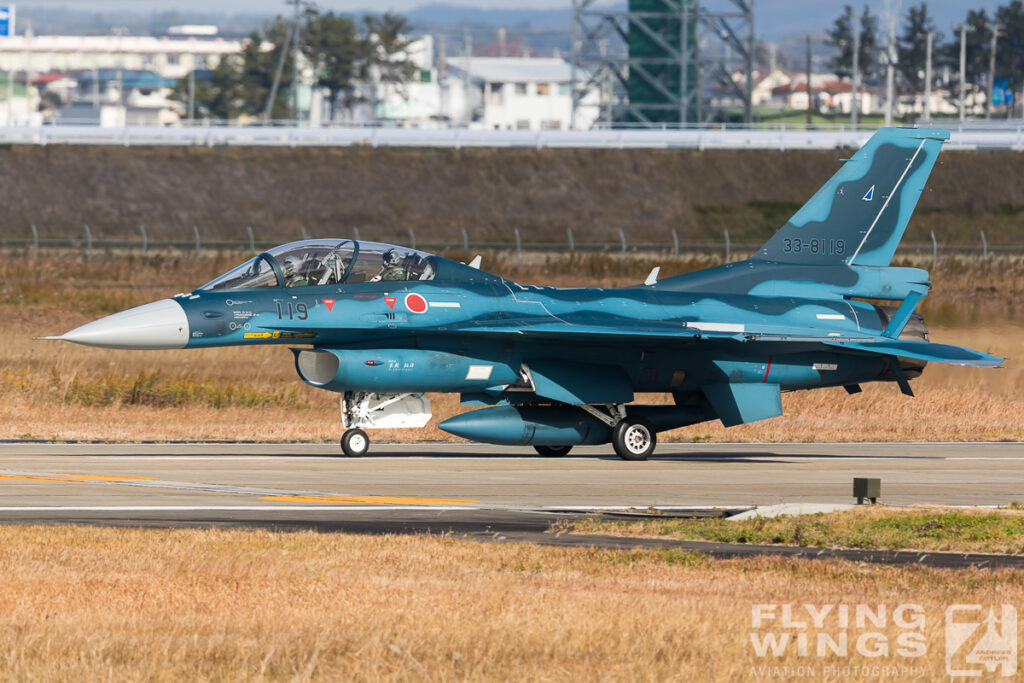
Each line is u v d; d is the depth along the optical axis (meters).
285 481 64.31
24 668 27.12
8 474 64.88
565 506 56.78
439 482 65.50
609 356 84.69
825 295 92.19
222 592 34.19
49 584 34.62
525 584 36.25
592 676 27.33
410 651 28.66
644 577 37.94
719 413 87.94
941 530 48.34
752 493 62.59
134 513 51.31
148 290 183.50
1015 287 188.75
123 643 28.91
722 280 90.62
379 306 79.44
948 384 123.75
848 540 46.31
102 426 92.31
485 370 81.69
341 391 79.25
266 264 79.31
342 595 34.03
